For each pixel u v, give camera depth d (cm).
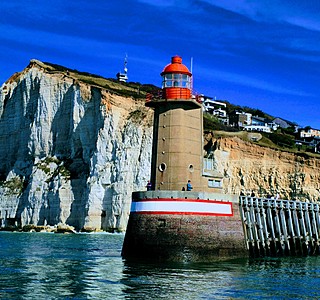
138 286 2431
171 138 3616
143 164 10800
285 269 3262
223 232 3441
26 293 2248
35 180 11931
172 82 3684
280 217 4322
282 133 16238
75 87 12156
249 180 10938
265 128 16475
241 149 11106
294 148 12838
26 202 11919
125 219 10275
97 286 2427
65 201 11194
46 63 14312
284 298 2283
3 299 2117
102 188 10725
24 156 13188
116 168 10700
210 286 2478
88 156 11600
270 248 4075
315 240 4641
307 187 10700
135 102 11556
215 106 19250
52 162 12262
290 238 4334
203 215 3353
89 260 3594
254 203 3919
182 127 3622
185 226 3291
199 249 3300
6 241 6391
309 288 2556
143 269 2975
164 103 3656
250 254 3728
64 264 3306
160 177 3606
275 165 11000
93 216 10525
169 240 3278
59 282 2534
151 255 3309
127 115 11412
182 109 3638
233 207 3584
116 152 10931
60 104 12644
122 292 2286
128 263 3259
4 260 3594
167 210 3322
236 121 16888
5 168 13688
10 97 14012
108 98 11369
